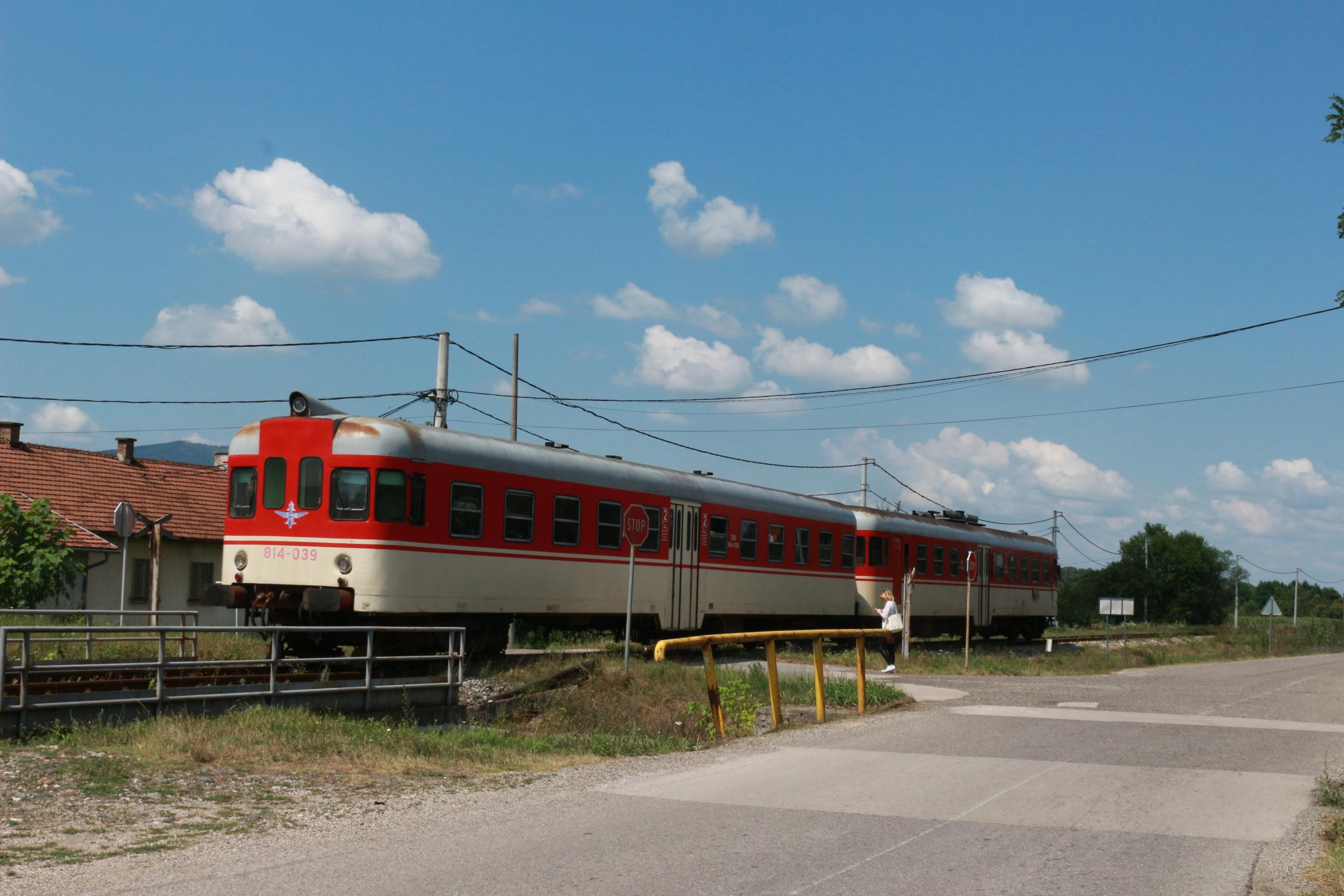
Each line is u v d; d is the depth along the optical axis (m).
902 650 29.84
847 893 6.17
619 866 6.68
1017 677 22.02
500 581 20.23
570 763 11.05
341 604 17.80
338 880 6.35
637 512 17.72
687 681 17.02
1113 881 6.50
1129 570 94.62
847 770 10.15
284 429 18.67
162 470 35.34
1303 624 63.28
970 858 6.97
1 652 10.88
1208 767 10.61
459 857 6.89
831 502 31.36
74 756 9.94
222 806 8.44
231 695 12.93
